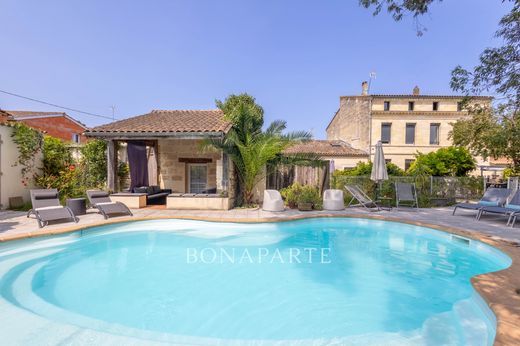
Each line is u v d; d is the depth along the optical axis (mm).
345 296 4215
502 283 3473
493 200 8969
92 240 6777
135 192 10898
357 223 8750
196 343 2830
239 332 3291
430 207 11609
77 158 11688
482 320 3160
